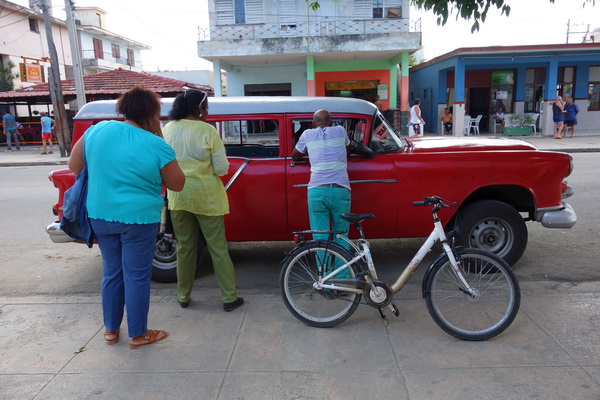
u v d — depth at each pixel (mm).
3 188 11148
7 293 4738
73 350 3426
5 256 6008
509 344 3346
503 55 18453
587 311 3805
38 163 16516
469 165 4551
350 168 4539
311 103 4641
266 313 3982
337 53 19359
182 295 4121
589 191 8688
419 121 17109
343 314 3680
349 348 3365
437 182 4566
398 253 5660
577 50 18109
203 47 19062
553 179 4645
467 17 4598
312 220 4145
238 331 3668
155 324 3818
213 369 3139
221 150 3850
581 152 14906
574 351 3225
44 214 8328
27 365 3234
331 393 2855
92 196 3230
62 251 6199
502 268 3439
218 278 4027
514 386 2869
